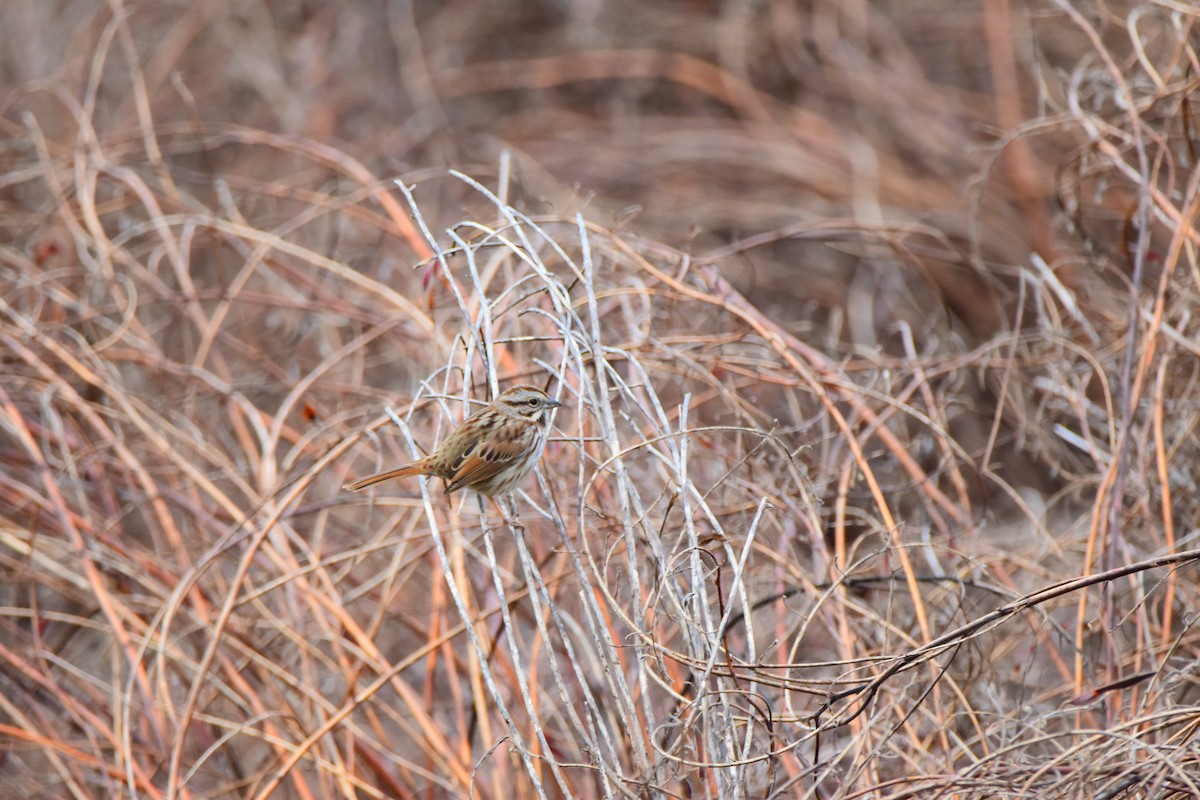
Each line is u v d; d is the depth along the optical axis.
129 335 13.52
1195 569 10.75
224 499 11.07
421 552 10.78
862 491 12.34
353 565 11.30
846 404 13.19
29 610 11.36
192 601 11.30
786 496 10.20
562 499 10.53
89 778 10.46
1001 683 9.72
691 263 11.68
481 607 11.07
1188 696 9.99
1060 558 10.75
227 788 10.48
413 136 21.30
